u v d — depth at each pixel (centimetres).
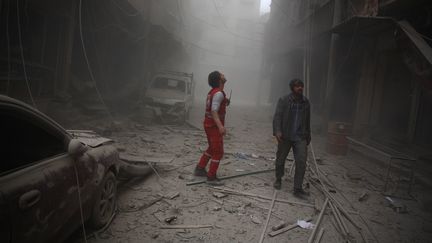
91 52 1245
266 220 415
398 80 934
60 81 976
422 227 431
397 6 802
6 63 720
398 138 878
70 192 270
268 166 700
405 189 598
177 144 849
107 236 343
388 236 400
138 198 455
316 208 457
